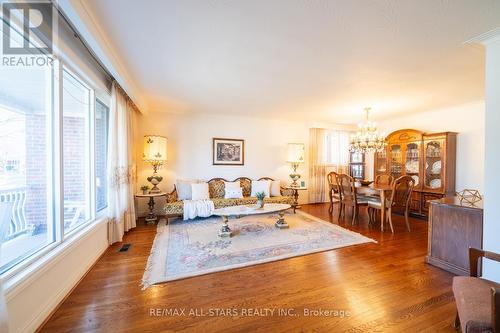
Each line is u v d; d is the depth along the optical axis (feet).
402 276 7.23
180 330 4.83
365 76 9.12
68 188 7.59
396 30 5.96
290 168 19.29
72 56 6.35
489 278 6.10
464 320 3.60
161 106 14.55
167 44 6.83
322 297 6.07
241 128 17.67
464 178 13.55
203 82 10.12
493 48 6.07
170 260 8.17
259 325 5.01
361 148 13.82
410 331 4.87
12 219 5.10
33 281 4.78
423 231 12.03
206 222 13.35
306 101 12.95
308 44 6.75
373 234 11.48
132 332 4.75
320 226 12.66
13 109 5.16
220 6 5.10
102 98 10.06
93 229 7.89
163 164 15.53
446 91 10.92
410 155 15.55
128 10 5.26
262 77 9.41
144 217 14.64
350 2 4.94
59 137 6.23
